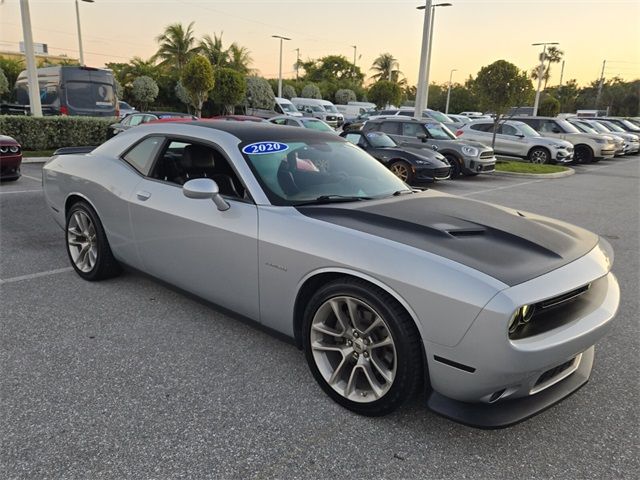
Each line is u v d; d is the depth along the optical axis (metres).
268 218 2.88
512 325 2.15
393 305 2.37
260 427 2.49
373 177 3.62
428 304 2.23
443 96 72.19
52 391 2.72
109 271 4.26
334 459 2.29
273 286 2.85
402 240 2.48
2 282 4.30
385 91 44.41
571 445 2.46
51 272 4.58
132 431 2.42
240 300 3.09
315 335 2.74
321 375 2.74
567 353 2.29
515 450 2.40
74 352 3.16
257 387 2.84
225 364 3.07
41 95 19.77
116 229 3.90
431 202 3.24
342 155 3.74
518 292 2.13
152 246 3.60
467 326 2.14
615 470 2.29
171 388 2.80
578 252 2.63
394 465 2.26
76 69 18.56
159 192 3.54
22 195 8.01
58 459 2.22
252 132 3.53
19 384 2.78
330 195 3.20
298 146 3.56
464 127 18.64
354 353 2.62
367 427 2.52
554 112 42.78
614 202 10.34
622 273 5.41
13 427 2.42
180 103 39.44
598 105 71.62
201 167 3.52
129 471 2.16
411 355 2.35
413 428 2.52
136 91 35.69
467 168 13.17
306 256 2.65
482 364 2.14
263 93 32.56
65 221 4.50
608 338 3.72
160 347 3.26
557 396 2.46
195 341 3.35
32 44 14.77
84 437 2.37
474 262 2.29
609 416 2.71
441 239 2.50
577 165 19.50
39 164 12.14
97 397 2.69
